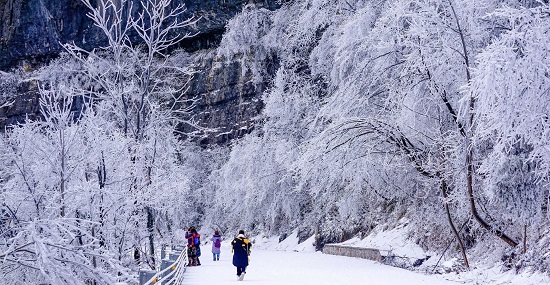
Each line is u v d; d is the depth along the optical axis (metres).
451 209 20.31
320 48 28.72
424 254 21.06
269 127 37.94
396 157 21.22
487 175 15.23
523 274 14.39
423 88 18.81
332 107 21.94
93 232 18.84
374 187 22.58
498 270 16.12
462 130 16.78
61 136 18.34
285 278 17.81
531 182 14.52
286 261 26.16
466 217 18.89
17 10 74.62
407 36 17.77
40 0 73.12
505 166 14.53
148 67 26.59
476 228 18.72
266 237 45.62
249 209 41.53
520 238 17.11
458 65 16.75
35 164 18.03
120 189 21.12
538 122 11.27
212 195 51.16
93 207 18.83
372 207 30.56
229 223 52.19
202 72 62.44
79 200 18.27
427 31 16.75
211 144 59.66
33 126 18.72
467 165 16.17
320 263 24.05
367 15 21.02
